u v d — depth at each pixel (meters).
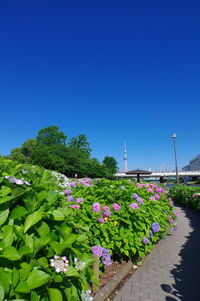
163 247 5.55
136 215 4.20
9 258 1.36
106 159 83.75
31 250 1.49
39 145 58.41
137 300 3.14
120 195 4.53
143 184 6.59
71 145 69.31
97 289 3.17
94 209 3.88
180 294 3.31
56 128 62.69
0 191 1.67
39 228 1.68
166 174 64.75
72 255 1.97
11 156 56.75
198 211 11.41
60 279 1.55
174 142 20.12
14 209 1.63
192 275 3.95
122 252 4.06
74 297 1.67
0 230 1.51
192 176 68.75
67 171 56.53
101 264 3.40
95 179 5.84
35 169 2.44
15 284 1.34
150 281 3.70
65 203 2.45
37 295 1.41
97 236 3.81
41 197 1.81
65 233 1.83
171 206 6.98
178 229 7.58
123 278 3.77
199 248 5.48
